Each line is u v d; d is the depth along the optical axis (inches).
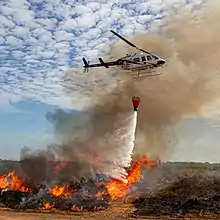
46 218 1126.4
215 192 1370.6
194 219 1099.3
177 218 1117.7
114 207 1291.8
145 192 1547.7
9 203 1376.7
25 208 1296.8
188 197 1300.4
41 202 1338.6
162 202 1286.9
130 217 1140.5
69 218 1129.4
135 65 1546.5
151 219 1112.2
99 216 1161.4
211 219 1097.4
